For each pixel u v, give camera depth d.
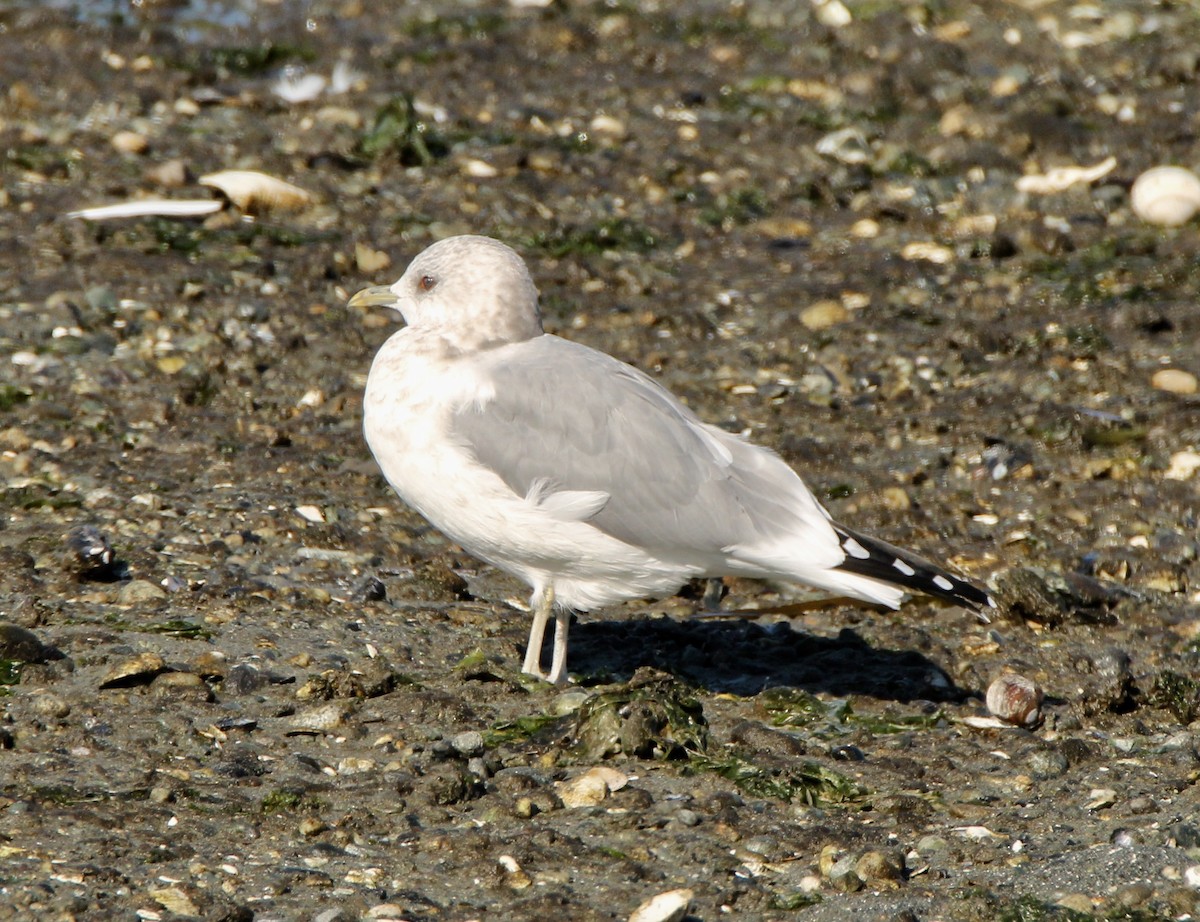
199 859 7.34
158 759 8.24
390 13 24.16
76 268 15.35
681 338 15.23
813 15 24.12
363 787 8.13
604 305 15.82
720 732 9.08
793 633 10.62
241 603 10.18
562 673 9.62
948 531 12.12
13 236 16.02
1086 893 7.36
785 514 9.16
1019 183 18.88
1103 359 14.93
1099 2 24.69
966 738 9.19
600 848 7.71
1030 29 23.67
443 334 9.50
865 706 9.55
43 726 8.45
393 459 9.33
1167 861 7.61
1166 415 13.79
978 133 20.17
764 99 21.38
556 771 8.46
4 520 11.13
